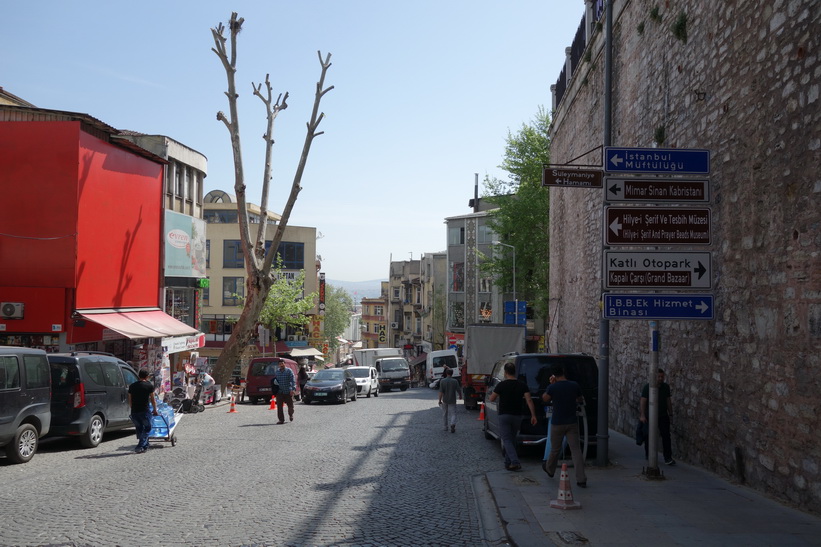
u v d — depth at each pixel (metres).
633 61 16.44
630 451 13.72
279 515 8.06
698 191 10.38
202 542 6.84
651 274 10.28
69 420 13.60
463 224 63.81
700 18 11.67
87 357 14.44
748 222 9.63
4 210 19.11
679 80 12.74
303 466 11.70
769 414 8.95
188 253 27.95
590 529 7.33
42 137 19.19
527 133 43.66
